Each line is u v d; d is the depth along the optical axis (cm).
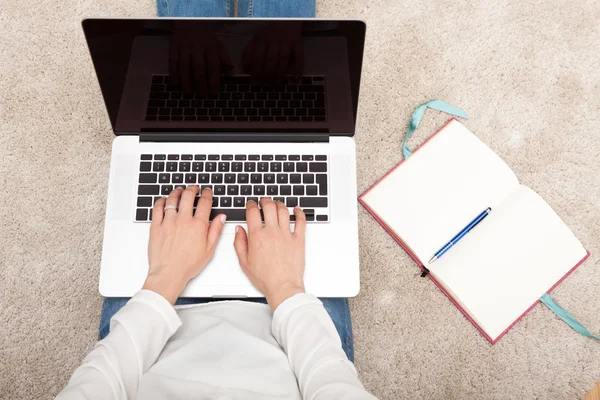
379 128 102
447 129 97
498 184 92
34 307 94
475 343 93
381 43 106
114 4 106
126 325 54
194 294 74
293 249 72
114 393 49
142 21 67
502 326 89
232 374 55
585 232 99
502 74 105
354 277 76
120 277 75
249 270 71
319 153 80
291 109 78
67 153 99
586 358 93
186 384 53
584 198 100
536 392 93
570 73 105
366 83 104
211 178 79
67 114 100
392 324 94
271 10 94
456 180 93
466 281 89
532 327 94
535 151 102
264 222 75
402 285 95
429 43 106
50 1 104
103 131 100
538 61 106
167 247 70
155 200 78
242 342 61
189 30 68
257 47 71
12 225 96
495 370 93
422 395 92
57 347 93
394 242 96
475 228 92
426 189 93
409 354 93
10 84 101
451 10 107
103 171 99
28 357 92
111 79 72
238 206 78
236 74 73
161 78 73
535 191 101
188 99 77
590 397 92
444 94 104
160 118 78
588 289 96
